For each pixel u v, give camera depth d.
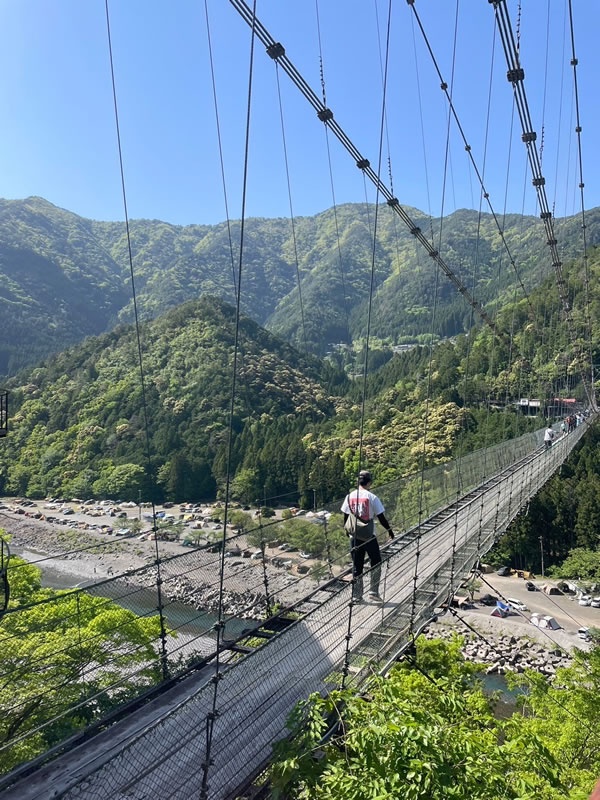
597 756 10.10
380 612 6.58
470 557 9.70
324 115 9.77
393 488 10.95
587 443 47.44
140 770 3.38
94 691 6.01
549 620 30.92
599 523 39.78
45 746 6.54
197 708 4.05
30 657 7.64
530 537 40.44
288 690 4.55
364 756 3.59
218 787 3.46
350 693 4.32
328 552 7.55
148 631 9.00
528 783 4.04
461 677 10.64
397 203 15.20
